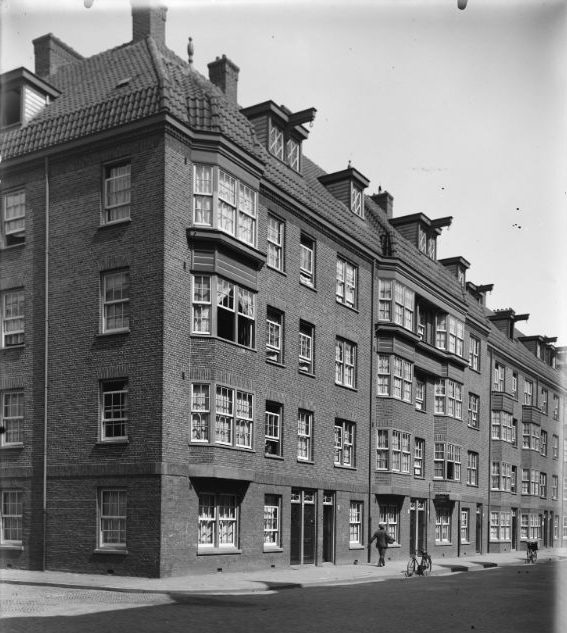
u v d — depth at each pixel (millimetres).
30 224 24844
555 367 63281
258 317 25984
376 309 34469
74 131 24062
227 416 23656
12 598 16234
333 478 30094
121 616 13750
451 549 40688
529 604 17516
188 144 23328
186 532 21922
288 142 29656
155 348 21938
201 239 23062
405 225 40531
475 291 52969
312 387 29156
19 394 24516
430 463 39094
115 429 22562
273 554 25844
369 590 20484
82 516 22453
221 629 12609
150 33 26625
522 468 54219
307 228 29672
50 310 24109
